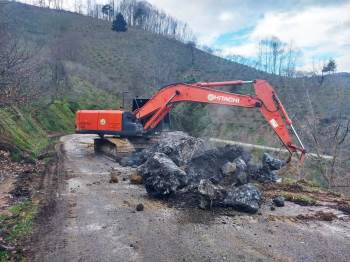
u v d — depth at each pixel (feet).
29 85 59.06
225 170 31.73
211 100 45.80
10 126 54.85
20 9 263.90
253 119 135.33
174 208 27.58
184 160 37.24
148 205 28.25
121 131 50.24
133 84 190.39
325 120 89.66
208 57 270.05
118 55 242.17
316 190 34.01
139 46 268.82
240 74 223.92
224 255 19.34
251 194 27.40
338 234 22.66
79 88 156.25
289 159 40.83
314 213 26.86
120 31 295.28
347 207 28.45
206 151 34.01
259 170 36.88
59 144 72.49
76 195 31.01
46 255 19.27
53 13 295.07
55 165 44.86
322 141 65.92
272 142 105.29
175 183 29.30
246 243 20.99
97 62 222.89
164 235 22.16
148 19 350.84
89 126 51.70
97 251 19.84
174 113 118.32
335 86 135.44
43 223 23.95
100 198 30.12
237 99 43.55
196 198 28.50
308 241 21.40
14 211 25.99
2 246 19.70
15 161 42.93
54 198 29.81
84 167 44.39
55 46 175.42
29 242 20.88
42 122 102.47
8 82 42.83
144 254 19.49
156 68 224.12
